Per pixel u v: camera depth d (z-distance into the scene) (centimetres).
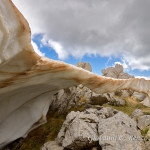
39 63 365
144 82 518
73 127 724
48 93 696
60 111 1598
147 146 575
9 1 230
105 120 748
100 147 645
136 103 1853
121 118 727
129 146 562
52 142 798
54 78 466
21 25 257
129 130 656
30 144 913
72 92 1852
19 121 713
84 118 789
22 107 689
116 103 1770
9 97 539
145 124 752
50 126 1170
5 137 697
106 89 499
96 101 1775
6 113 611
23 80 412
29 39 285
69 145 662
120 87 505
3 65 304
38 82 469
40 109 752
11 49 278
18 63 332
